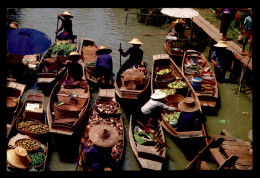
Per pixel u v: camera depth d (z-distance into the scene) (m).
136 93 9.80
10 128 7.82
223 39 13.95
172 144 8.72
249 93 11.77
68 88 10.54
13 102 8.92
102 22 19.69
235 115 10.38
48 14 20.53
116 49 15.31
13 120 8.20
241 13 15.73
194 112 8.08
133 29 18.84
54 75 11.09
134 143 7.90
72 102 9.48
